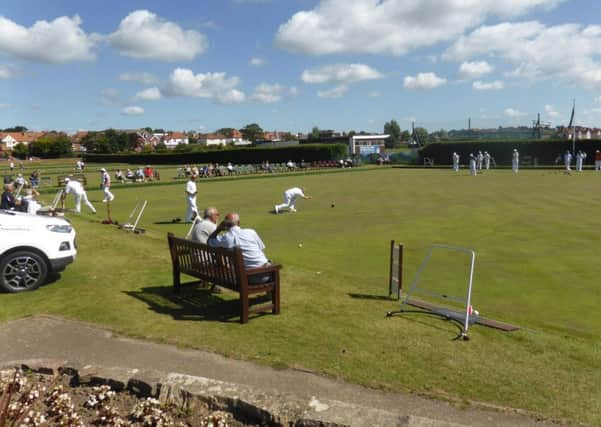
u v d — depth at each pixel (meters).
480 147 55.12
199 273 6.86
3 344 5.34
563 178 32.59
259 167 52.88
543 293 7.50
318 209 18.97
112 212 19.83
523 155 52.56
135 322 6.09
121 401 4.02
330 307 6.67
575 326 6.12
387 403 4.06
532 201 19.39
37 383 4.30
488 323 6.02
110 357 5.00
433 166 56.16
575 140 49.31
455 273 8.79
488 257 9.91
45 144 124.25
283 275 8.44
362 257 10.24
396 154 62.88
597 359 5.00
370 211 17.81
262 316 6.30
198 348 5.23
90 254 10.32
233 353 5.08
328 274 8.54
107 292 7.47
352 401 4.09
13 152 123.62
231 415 3.78
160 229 15.07
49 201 24.75
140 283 8.01
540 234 12.26
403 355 5.06
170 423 3.65
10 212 8.23
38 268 7.62
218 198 25.12
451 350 5.21
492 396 4.20
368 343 5.39
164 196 27.38
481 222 14.40
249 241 6.34
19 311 6.57
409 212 17.12
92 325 5.94
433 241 11.74
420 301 6.94
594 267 8.94
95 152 138.75
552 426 3.71
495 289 7.75
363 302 6.91
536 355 5.09
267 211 18.94
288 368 4.73
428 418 3.71
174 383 4.03
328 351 5.16
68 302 6.96
